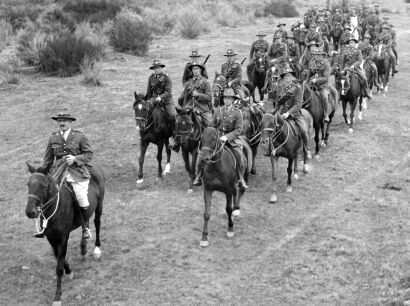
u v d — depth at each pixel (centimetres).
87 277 956
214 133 1007
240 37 3250
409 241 1062
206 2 4084
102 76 2359
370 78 1984
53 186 844
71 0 3484
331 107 1573
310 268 975
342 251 1028
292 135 1252
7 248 1062
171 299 891
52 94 2122
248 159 1139
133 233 1115
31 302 884
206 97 1323
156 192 1314
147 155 1561
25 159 1531
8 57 2530
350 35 2245
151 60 2702
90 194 933
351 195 1283
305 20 2939
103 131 1744
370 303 866
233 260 1012
